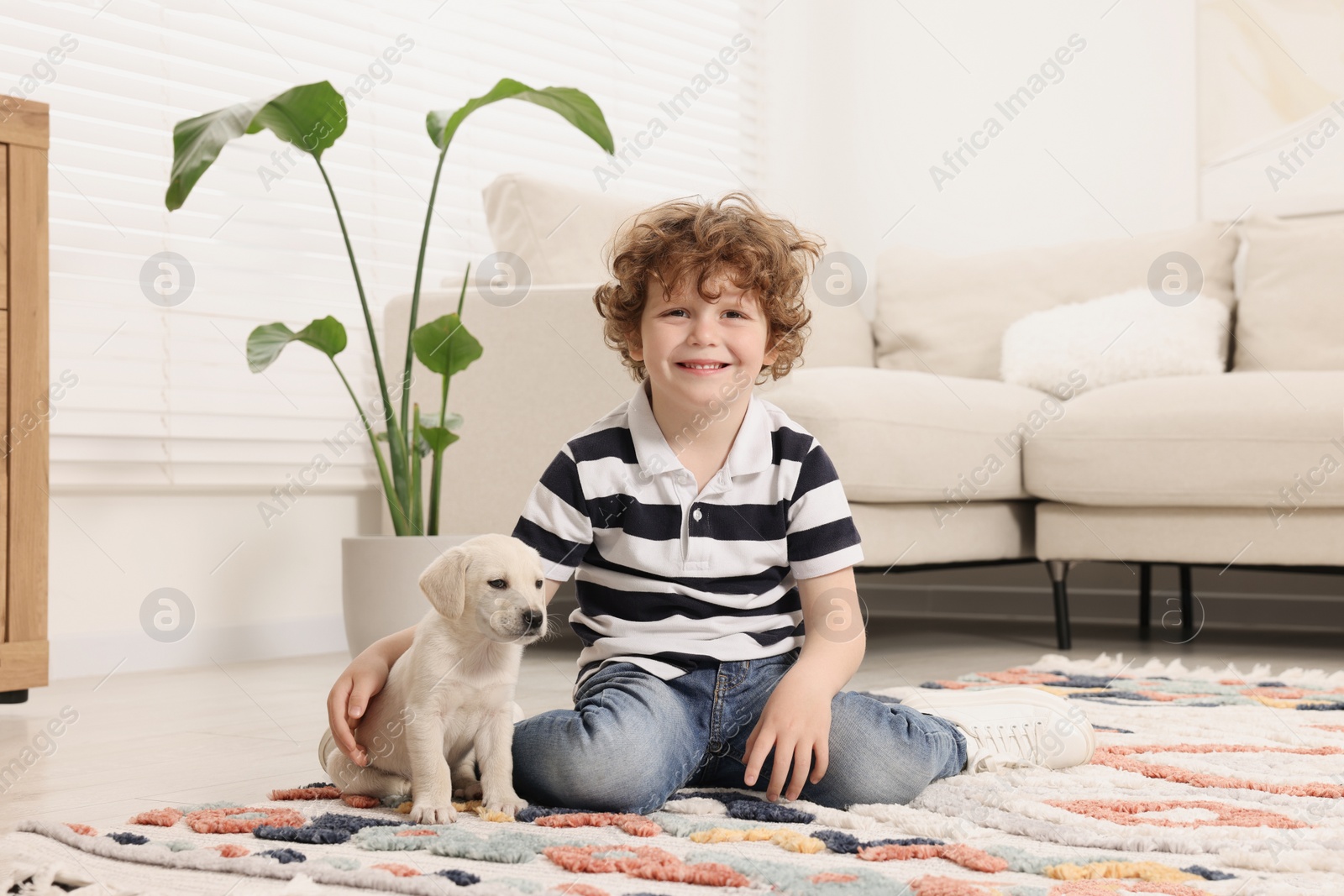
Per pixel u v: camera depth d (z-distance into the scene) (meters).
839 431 2.23
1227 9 3.35
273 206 2.73
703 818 1.09
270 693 2.04
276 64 2.76
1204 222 3.22
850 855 0.96
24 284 1.92
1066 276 3.26
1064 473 2.57
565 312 2.52
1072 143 3.60
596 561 1.26
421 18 3.09
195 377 2.53
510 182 2.73
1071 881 0.86
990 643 2.83
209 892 0.85
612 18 3.65
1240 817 1.05
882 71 3.94
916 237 3.87
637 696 1.14
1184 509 2.49
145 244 2.47
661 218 1.26
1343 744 1.45
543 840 0.99
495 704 1.12
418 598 2.22
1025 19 3.69
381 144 2.98
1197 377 2.54
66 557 2.29
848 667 1.20
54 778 1.32
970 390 2.64
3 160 1.90
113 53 2.47
